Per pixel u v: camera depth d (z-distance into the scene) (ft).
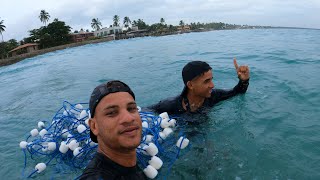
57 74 11.87
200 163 3.09
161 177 2.86
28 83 10.73
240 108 4.74
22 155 3.69
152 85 7.55
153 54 15.62
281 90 5.72
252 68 8.30
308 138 3.56
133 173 2.06
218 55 12.32
